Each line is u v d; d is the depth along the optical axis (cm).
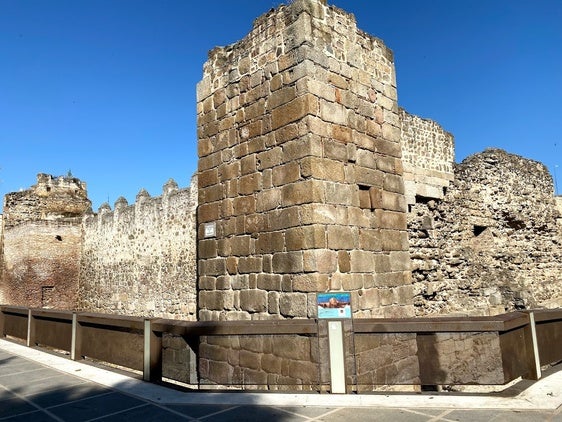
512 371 571
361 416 495
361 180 881
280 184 835
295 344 631
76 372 747
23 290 2822
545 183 2092
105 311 2598
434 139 1578
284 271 808
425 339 579
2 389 654
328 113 838
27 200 3366
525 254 1878
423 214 1495
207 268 976
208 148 1009
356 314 812
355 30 934
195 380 647
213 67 1017
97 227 2780
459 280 1536
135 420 510
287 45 852
